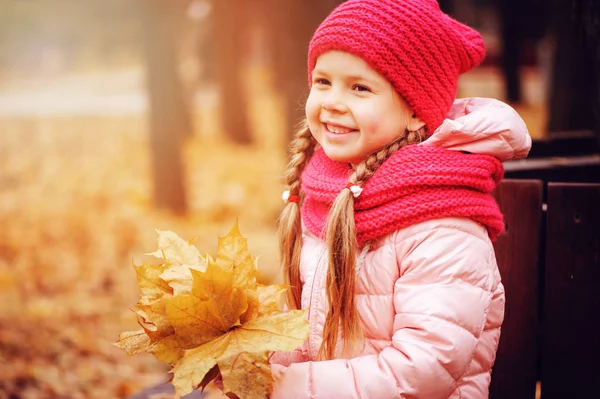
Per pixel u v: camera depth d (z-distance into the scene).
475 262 1.53
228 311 1.49
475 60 1.71
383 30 1.56
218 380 1.55
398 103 1.62
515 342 2.05
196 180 10.44
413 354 1.46
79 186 10.01
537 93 19.22
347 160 1.68
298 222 1.82
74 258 6.66
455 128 1.55
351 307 1.59
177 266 1.59
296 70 7.83
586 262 1.93
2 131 14.12
